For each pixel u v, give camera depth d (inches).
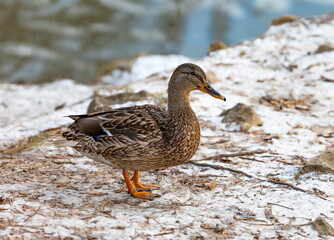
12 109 649.6
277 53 672.4
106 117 360.2
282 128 486.9
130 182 364.8
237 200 358.6
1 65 1019.9
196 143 358.6
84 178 391.9
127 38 1157.7
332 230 320.5
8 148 455.8
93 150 360.2
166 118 355.6
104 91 581.3
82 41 1142.3
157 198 361.1
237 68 634.2
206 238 309.4
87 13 1261.1
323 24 751.7
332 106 538.6
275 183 382.0
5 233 301.3
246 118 488.4
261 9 1305.4
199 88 368.2
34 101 679.1
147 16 1258.0
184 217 332.2
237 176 394.0
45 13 1251.8
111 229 313.6
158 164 355.9
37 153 436.8
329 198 359.9
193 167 410.3
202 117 506.0
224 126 487.8
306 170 393.1
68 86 753.0
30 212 330.0
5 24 1184.8
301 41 703.7
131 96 546.0
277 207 348.2
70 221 320.5
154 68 824.3
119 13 1272.1
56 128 493.4
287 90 576.4
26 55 1066.1
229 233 316.2
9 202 340.5
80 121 364.8
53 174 396.5
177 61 857.5
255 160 419.2
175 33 1190.9
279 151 436.8
